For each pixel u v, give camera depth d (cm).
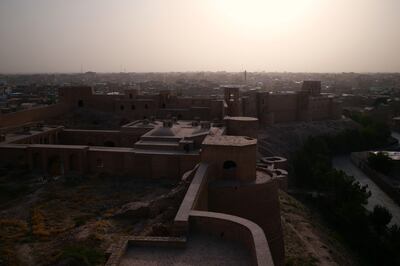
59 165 4275
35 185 3844
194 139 4288
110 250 1614
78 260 2119
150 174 4103
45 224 2862
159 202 2705
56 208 3234
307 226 3947
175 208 2383
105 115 7000
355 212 4334
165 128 4591
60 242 2467
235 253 1596
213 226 1753
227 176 2612
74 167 4275
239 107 6981
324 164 6056
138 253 1606
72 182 3966
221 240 1717
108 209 3197
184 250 1628
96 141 5388
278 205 2695
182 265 1502
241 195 2453
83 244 2314
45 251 2362
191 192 2038
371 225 4419
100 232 2503
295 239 3431
